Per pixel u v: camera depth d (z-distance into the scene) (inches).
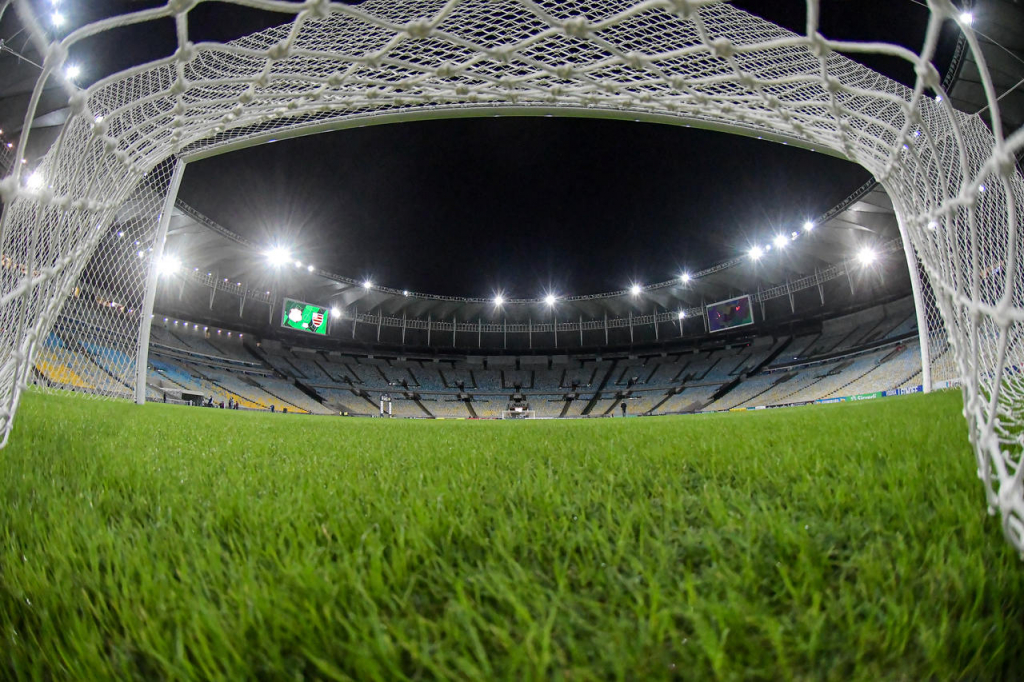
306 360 1679.4
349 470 86.0
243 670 28.6
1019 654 29.1
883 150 70.9
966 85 533.0
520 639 30.9
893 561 39.9
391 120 231.3
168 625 32.9
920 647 29.3
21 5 30.9
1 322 65.4
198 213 1056.2
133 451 102.3
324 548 42.9
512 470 84.9
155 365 1181.7
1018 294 102.3
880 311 1371.8
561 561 42.2
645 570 37.4
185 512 55.2
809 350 1453.0
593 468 86.3
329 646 30.0
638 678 27.1
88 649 31.1
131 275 311.3
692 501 58.7
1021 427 87.5
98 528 49.1
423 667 29.0
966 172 39.9
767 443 109.2
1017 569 36.0
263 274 1428.4
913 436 101.4
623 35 96.6
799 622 31.0
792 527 45.9
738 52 44.3
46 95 454.9
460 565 39.7
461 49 95.7
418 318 1838.1
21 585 37.7
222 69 107.2
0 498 58.2
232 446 124.3
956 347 54.9
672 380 1625.2
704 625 29.6
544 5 94.0
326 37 100.5
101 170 77.7
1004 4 426.3
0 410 56.2
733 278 1492.4
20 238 62.7
